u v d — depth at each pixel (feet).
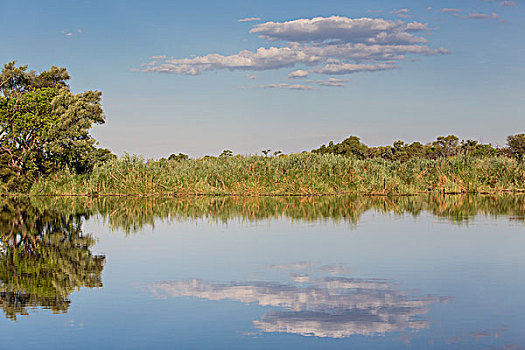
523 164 131.23
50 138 158.51
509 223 68.80
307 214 81.87
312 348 24.97
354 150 243.40
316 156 134.00
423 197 115.65
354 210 87.45
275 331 27.27
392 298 33.01
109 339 26.45
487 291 34.50
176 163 142.10
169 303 32.32
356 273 39.99
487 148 238.07
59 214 86.48
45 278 39.17
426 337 26.27
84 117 162.81
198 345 25.53
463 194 124.16
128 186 131.64
